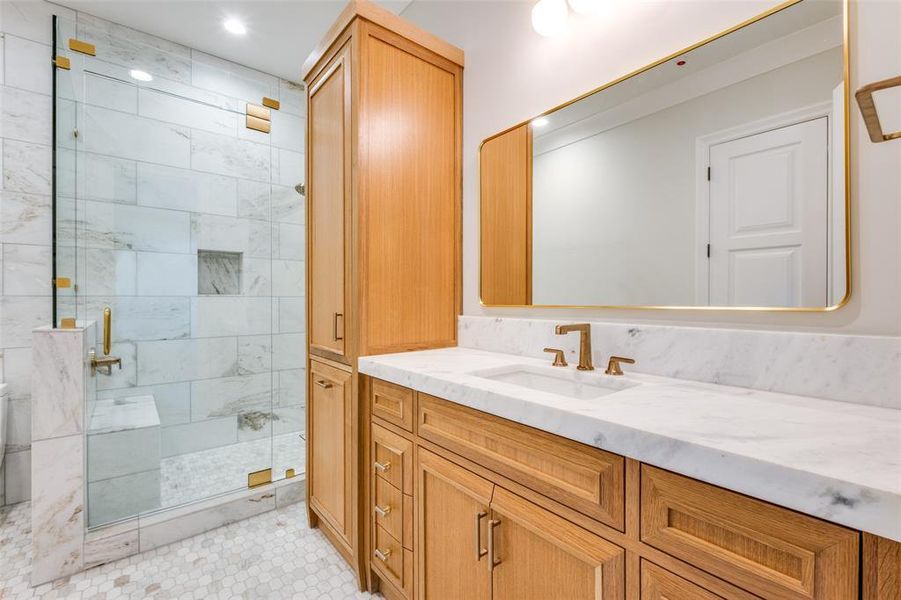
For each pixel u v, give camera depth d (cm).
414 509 125
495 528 97
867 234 86
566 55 143
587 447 78
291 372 302
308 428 192
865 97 57
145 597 147
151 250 249
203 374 269
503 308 165
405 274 163
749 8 102
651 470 68
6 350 213
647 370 117
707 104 109
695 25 111
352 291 153
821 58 92
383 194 156
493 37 170
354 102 150
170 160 254
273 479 221
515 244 161
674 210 116
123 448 187
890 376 81
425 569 121
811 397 90
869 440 63
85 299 216
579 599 80
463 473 106
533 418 85
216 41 256
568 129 142
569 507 81
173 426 258
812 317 93
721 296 107
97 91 226
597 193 134
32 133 218
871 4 86
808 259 93
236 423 280
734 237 105
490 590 99
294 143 304
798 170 95
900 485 47
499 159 167
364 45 150
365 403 150
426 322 169
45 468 156
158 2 220
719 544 61
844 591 50
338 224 164
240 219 282
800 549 53
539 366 134
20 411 216
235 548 177
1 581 155
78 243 219
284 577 158
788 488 53
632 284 126
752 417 75
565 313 144
